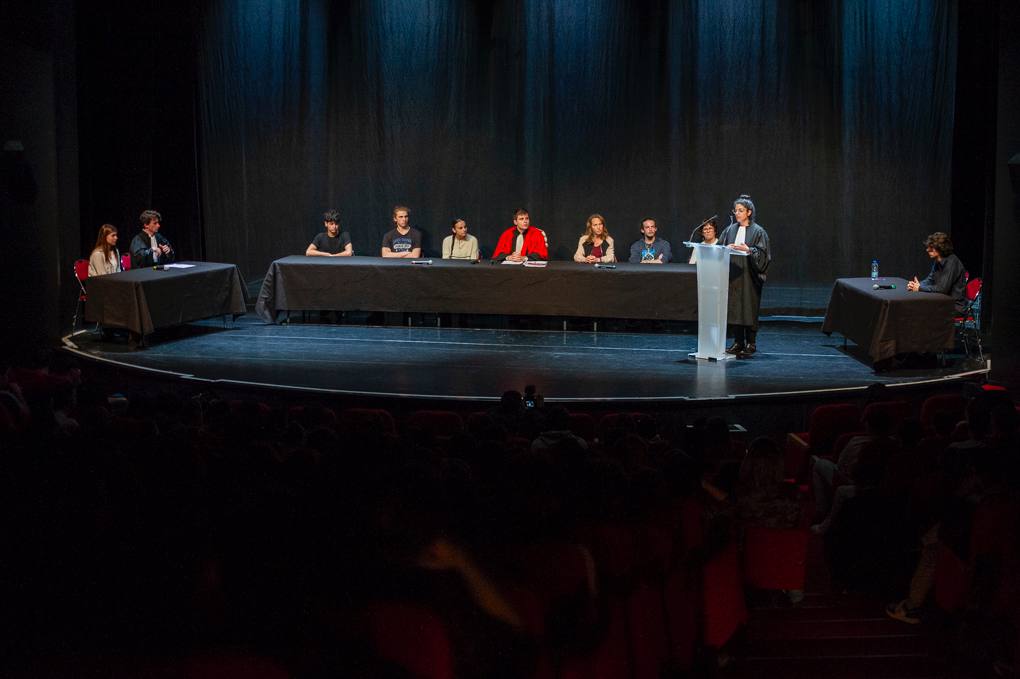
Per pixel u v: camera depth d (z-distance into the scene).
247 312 10.67
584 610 2.74
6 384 5.62
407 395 7.19
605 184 11.00
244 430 4.50
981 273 10.52
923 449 4.70
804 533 4.02
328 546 2.59
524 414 5.45
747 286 8.50
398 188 11.25
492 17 10.97
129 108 10.91
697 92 10.74
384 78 11.12
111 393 7.38
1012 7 7.19
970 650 3.43
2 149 8.85
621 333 9.74
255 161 11.24
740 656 3.56
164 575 2.72
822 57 10.52
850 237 10.62
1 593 2.76
